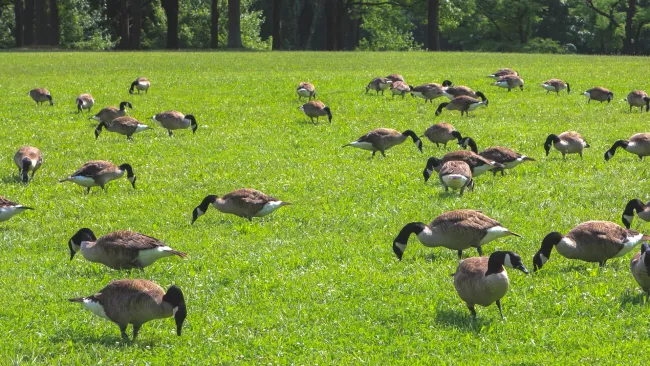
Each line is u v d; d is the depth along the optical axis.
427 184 21.06
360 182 21.48
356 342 11.45
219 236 17.09
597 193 19.41
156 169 23.84
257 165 24.14
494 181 21.08
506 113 32.78
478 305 12.61
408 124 30.50
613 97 37.25
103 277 14.48
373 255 15.45
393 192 20.44
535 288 13.09
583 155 24.33
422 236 14.13
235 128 30.61
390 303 12.84
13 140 28.36
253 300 13.24
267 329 12.00
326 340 11.51
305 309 12.76
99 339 11.68
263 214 17.83
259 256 15.51
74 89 40.84
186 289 13.77
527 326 11.66
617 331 11.25
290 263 15.09
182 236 17.16
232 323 12.28
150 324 12.31
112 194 21.20
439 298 12.93
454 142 26.81
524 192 19.73
